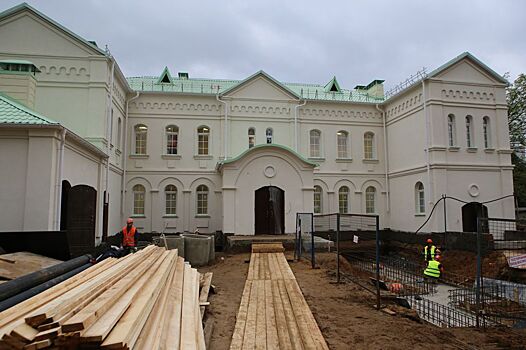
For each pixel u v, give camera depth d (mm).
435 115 21578
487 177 22078
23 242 9570
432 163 21219
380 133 26156
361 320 7539
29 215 11352
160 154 22844
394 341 6387
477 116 22453
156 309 4734
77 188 12852
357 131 25781
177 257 10375
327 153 25125
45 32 17734
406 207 23500
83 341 2654
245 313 7371
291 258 16078
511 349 6879
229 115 23734
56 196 11883
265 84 24359
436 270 15117
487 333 7910
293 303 8133
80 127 17438
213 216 22953
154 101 23109
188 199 22875
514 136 31547
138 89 23719
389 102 25469
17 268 7918
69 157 13164
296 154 20797
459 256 18797
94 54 17953
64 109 17469
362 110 25922
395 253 23969
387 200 25469
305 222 17250
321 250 17422
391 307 8617
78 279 5402
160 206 22516
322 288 10430
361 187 25328
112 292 4215
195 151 23250
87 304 3516
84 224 13055
